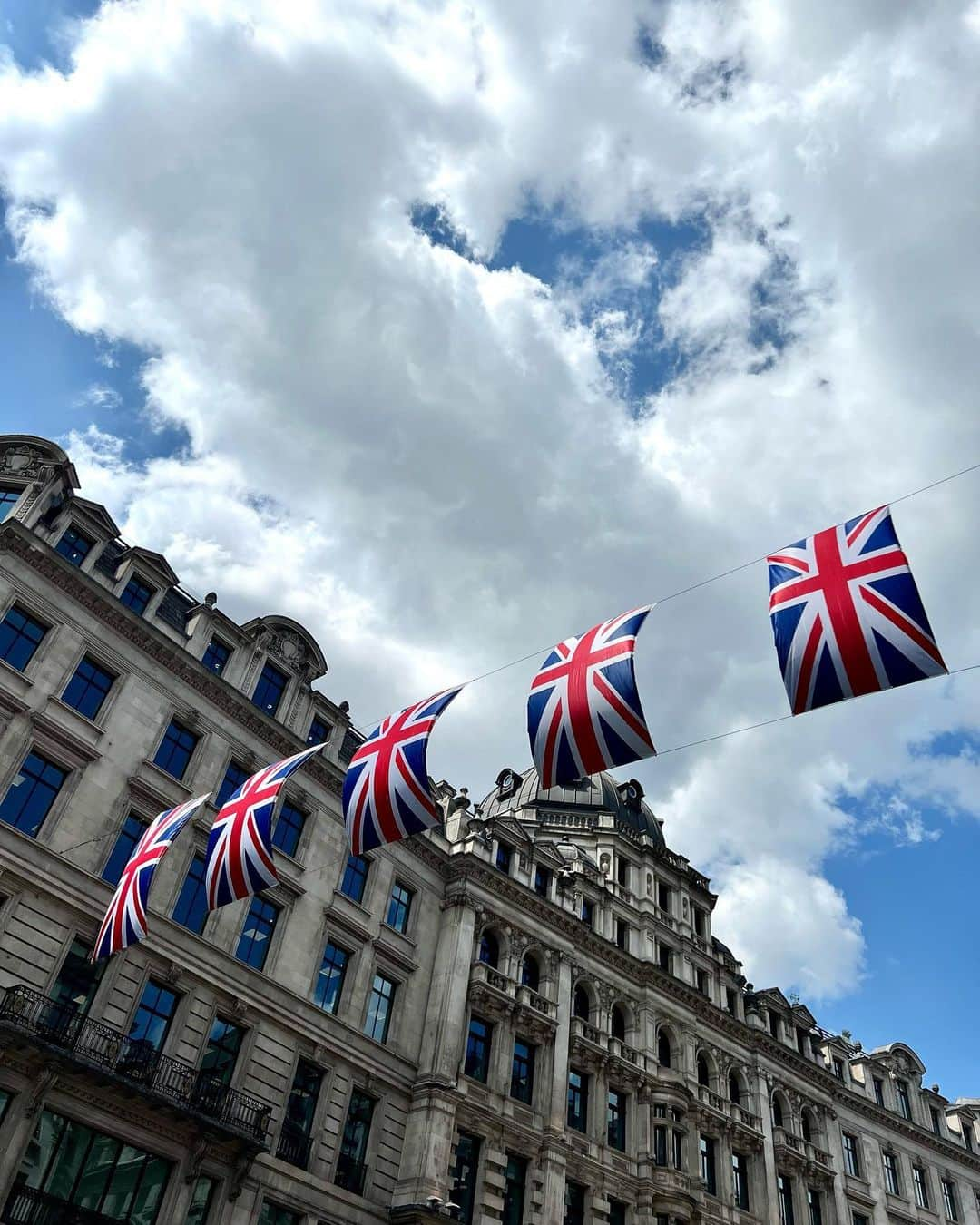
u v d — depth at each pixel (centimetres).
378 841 2459
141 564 3616
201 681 3616
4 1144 2498
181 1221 2792
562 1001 4353
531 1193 3753
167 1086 2880
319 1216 3173
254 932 3450
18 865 2834
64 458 3466
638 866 5372
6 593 3130
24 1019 2609
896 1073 6569
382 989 3806
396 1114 3584
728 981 5447
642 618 2212
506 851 4606
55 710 3131
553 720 2173
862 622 1805
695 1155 4525
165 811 3297
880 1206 5622
